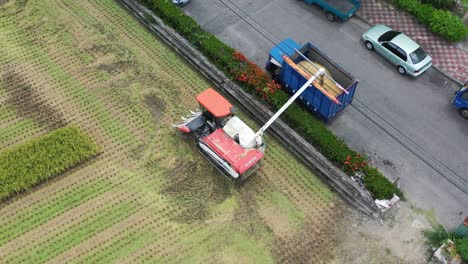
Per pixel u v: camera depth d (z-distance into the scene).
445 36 30.48
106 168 25.56
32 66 29.14
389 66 29.58
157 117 27.27
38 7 31.61
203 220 24.08
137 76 28.80
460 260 22.62
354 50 30.22
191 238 23.56
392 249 23.44
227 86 27.77
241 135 24.55
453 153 26.28
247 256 23.12
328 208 24.58
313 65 26.19
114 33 30.56
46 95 28.00
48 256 22.98
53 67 29.11
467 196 24.94
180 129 25.97
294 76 26.44
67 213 24.17
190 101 27.89
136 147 26.25
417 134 26.91
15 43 30.08
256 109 26.77
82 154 25.45
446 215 24.34
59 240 23.42
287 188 25.12
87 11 31.53
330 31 31.02
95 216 24.11
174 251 23.19
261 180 25.34
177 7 30.06
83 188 24.92
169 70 29.09
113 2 32.00
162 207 24.44
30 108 27.50
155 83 28.53
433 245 23.50
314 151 25.09
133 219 24.06
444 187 25.19
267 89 26.45
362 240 23.67
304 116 25.91
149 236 23.59
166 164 25.73
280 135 26.19
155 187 25.03
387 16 31.78
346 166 24.52
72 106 27.61
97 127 26.89
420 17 31.22
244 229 23.86
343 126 27.11
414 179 25.41
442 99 28.25
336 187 24.83
